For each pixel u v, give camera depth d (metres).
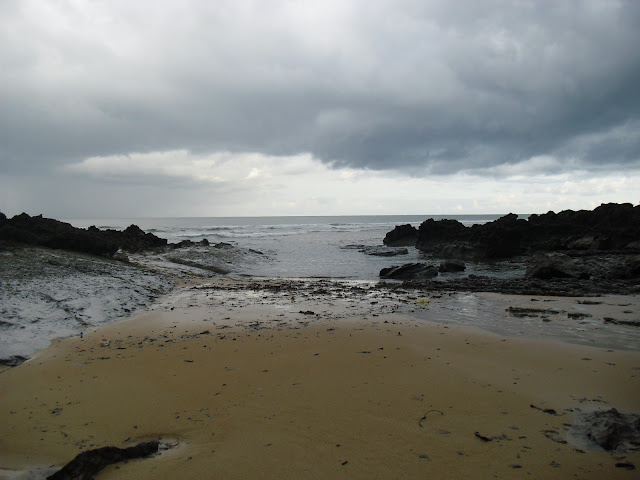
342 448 5.13
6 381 7.40
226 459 4.92
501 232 34.06
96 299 13.21
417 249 43.16
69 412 6.19
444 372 7.82
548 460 4.80
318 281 22.47
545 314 13.44
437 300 16.14
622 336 10.68
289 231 78.69
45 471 4.54
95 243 22.59
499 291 18.28
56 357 8.70
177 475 4.59
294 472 4.64
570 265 22.31
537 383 7.26
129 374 7.73
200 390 7.00
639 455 4.82
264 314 13.27
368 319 12.58
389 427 5.65
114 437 5.49
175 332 10.91
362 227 98.06
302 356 8.80
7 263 14.93
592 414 5.89
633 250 30.38
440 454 4.97
